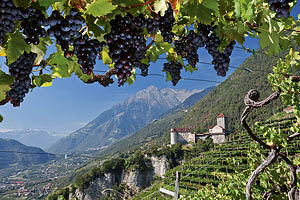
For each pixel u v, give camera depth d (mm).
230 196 4277
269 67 125688
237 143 45812
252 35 2232
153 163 98000
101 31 1615
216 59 2262
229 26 1976
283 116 46312
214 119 140125
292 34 2203
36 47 2049
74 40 1583
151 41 2623
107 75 2744
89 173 93938
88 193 89188
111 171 95750
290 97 3215
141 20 1715
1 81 1590
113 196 90375
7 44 1615
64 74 2340
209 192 5816
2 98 1643
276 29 1853
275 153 2941
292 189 3188
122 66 1599
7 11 1279
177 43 2512
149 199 41312
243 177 4258
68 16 1455
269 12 1836
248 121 90750
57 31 1460
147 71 2984
